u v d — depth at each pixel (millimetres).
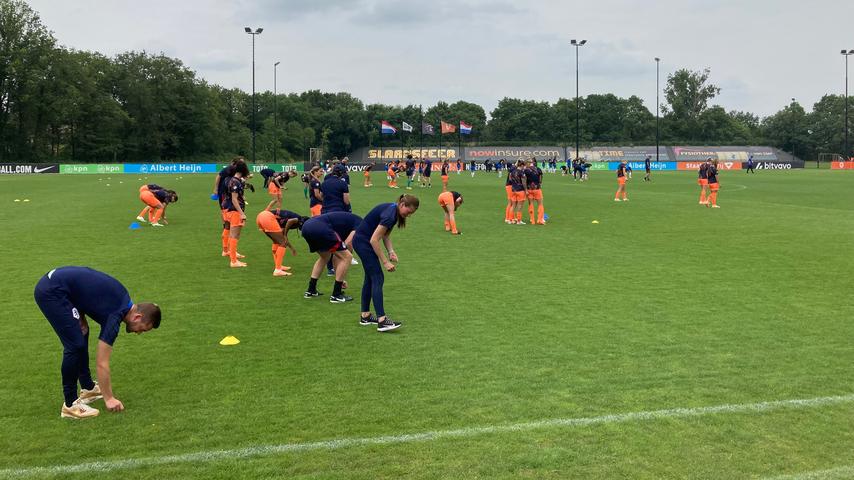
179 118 90500
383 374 6273
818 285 10250
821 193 32438
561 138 118562
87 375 5781
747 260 12562
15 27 72250
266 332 7789
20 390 5938
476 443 4781
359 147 114500
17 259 12797
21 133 76812
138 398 5730
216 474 4367
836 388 5852
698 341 7289
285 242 11375
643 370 6336
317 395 5742
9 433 5039
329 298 9641
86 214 21703
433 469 4406
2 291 9961
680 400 5578
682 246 14430
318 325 8109
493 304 9109
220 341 7414
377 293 7785
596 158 97688
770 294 9641
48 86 75875
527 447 4715
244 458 4582
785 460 4523
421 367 6469
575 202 26859
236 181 12320
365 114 113875
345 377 6199
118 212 22438
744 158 98250
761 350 6961
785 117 114125
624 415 5266
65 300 5332
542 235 16453
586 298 9445
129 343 7348
